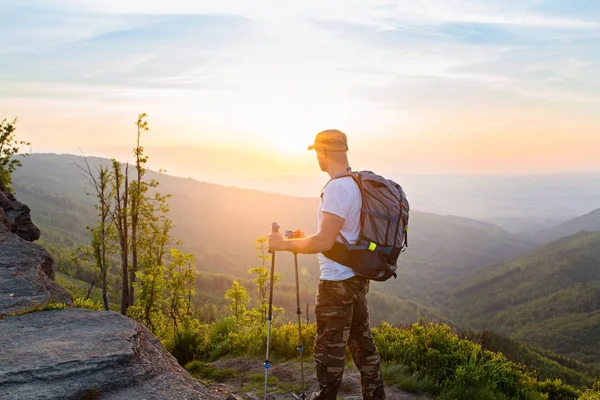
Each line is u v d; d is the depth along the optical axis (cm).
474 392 602
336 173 374
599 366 11106
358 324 397
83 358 424
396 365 662
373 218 349
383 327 807
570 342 19600
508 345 5678
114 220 3225
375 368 402
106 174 3216
